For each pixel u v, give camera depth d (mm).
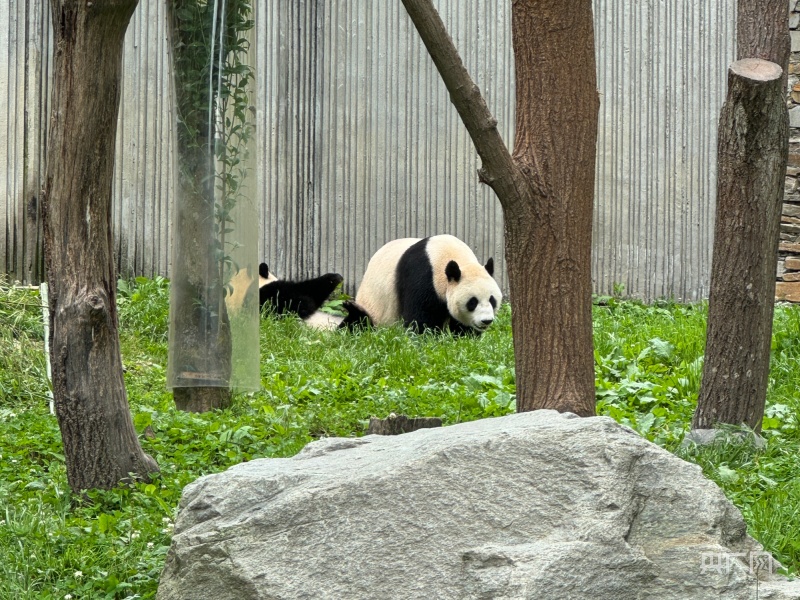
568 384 7344
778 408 9789
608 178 17266
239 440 8562
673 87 17562
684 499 4875
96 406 7230
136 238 15023
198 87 8453
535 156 7316
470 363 12039
